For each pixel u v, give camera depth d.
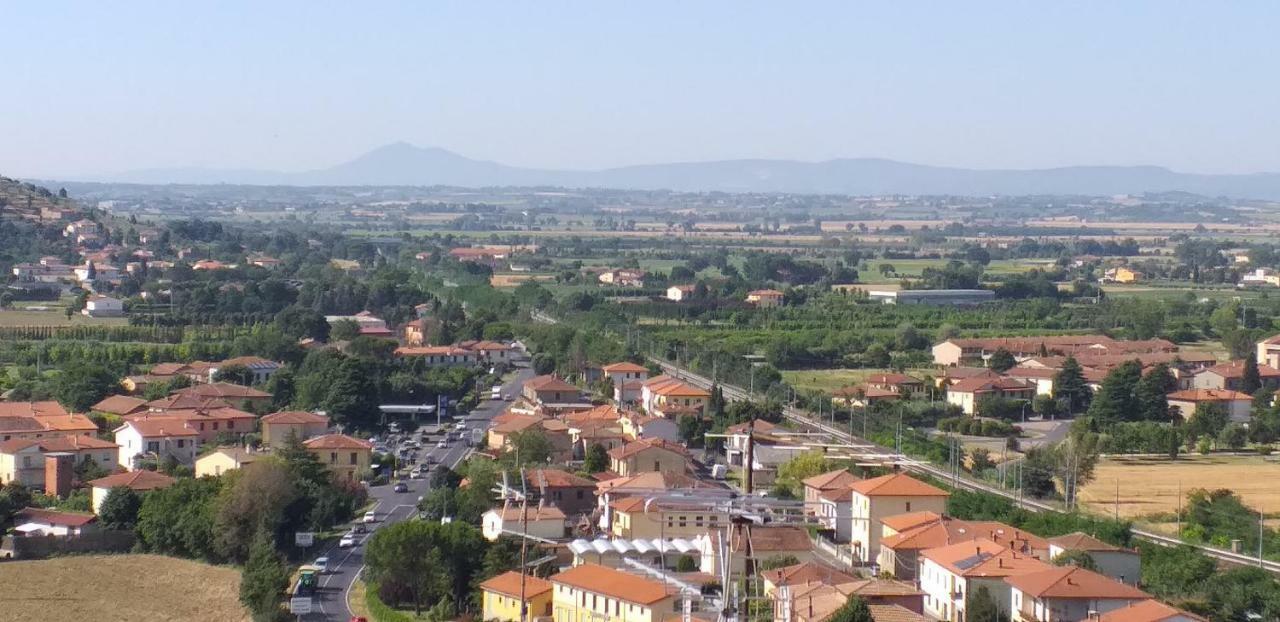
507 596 167.50
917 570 179.38
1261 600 166.62
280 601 176.50
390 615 170.50
